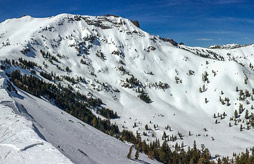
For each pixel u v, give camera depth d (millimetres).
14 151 23844
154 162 76125
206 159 126750
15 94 64875
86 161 32250
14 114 37000
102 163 38062
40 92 176500
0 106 40656
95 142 55250
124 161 49000
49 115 59469
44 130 37125
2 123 31766
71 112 175250
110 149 55938
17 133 28516
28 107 56844
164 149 146625
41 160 22656
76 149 35938
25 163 21812
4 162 21516
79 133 56062
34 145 25750
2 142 25922
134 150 79625
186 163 130125
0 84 61781
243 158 124062
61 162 22766
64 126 54844
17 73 193750
